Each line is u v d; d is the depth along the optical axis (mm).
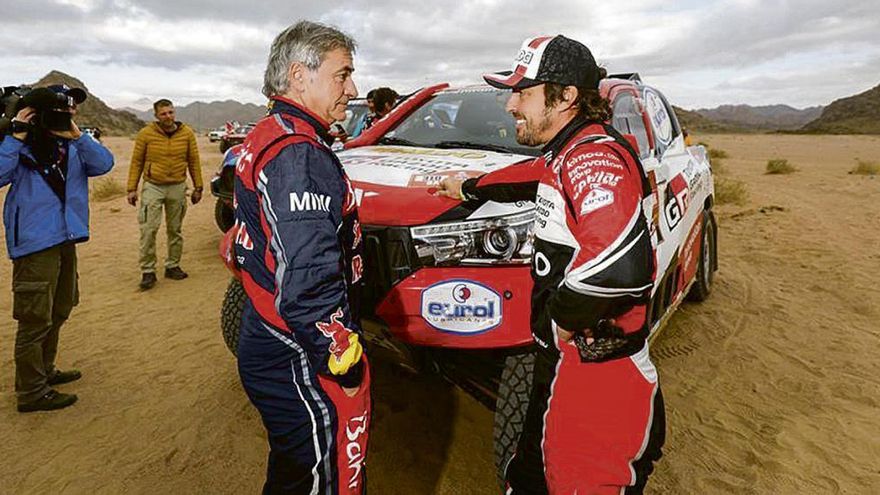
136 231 8289
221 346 4156
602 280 1469
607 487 1669
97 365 3840
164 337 4312
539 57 1646
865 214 10164
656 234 3184
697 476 2816
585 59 1646
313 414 1724
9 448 2898
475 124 3754
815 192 13398
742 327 4797
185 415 3225
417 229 2379
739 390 3709
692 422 3307
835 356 4242
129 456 2852
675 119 4805
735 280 6176
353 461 1766
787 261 6992
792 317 5043
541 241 1670
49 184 3100
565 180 1571
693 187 4336
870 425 3305
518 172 2309
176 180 5570
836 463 2949
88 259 6613
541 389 1756
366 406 1771
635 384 1657
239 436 3029
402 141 3863
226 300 3176
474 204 2418
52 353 3512
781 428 3260
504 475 2066
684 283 4223
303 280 1478
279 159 1528
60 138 3156
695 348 4355
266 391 1745
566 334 1625
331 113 1699
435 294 2346
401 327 2404
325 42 1629
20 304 3094
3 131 2887
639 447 1683
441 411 3258
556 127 1701
